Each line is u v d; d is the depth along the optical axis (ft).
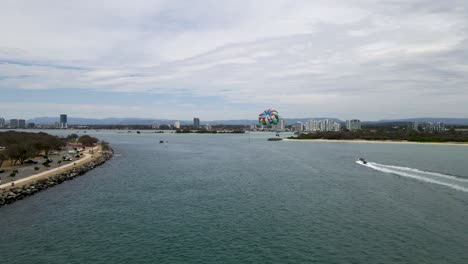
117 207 178.09
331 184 240.12
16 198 192.95
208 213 165.89
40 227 145.07
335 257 112.88
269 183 246.06
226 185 239.09
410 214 161.48
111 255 115.44
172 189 225.35
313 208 173.99
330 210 169.99
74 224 149.18
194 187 232.12
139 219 156.35
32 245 124.67
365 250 118.52
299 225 146.30
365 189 221.05
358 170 310.04
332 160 398.42
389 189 220.43
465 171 296.30
